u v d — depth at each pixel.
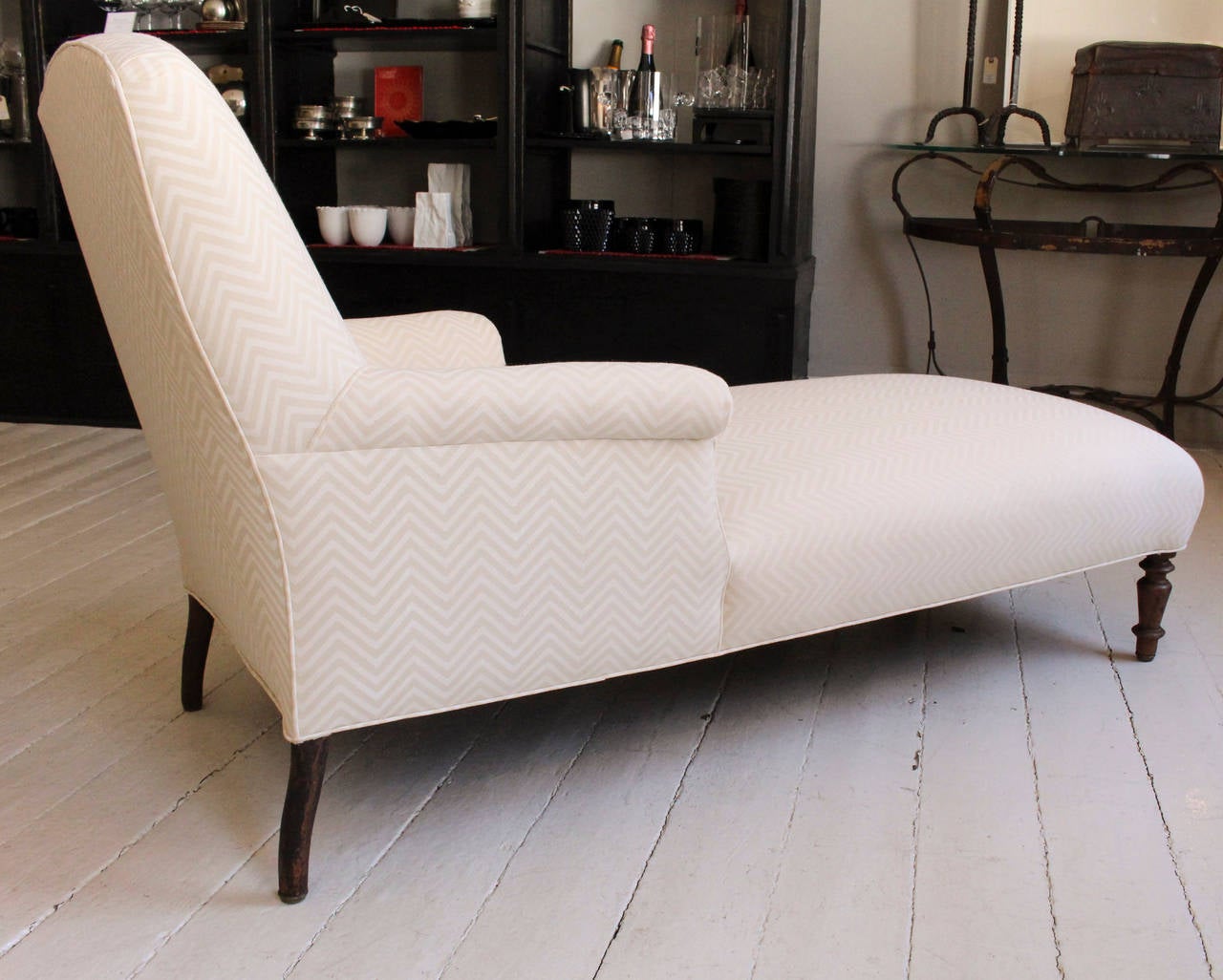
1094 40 3.62
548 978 1.35
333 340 1.39
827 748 1.87
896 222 3.86
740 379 3.55
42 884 1.51
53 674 2.12
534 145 3.55
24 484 3.28
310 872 1.55
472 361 2.06
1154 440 2.14
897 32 3.73
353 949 1.40
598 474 1.54
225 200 1.30
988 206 3.30
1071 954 1.40
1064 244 3.21
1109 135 3.41
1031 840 1.63
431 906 1.48
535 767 1.81
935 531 1.86
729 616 1.71
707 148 3.44
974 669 2.17
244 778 1.78
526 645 1.56
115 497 3.18
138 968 1.36
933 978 1.36
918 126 3.78
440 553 1.48
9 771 1.79
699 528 1.63
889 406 2.18
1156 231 3.42
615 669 1.64
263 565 1.43
